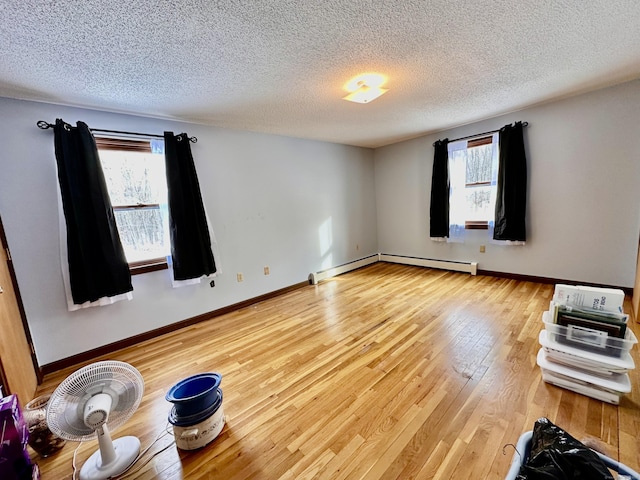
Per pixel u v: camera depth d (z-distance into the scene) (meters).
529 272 3.67
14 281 2.13
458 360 2.07
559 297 1.79
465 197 4.13
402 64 2.06
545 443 1.07
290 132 3.78
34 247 2.24
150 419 1.72
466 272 4.23
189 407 1.48
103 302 2.44
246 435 1.53
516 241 3.59
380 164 5.29
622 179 2.92
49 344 2.31
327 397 1.78
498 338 2.34
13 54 1.58
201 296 3.16
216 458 1.41
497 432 1.43
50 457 1.50
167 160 2.80
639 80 2.70
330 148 4.60
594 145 3.03
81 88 2.07
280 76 2.11
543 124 3.31
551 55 2.07
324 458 1.36
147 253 2.82
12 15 1.26
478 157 3.92
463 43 1.83
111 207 2.49
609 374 1.59
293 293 3.94
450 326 2.60
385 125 3.73
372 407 1.67
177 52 1.70
